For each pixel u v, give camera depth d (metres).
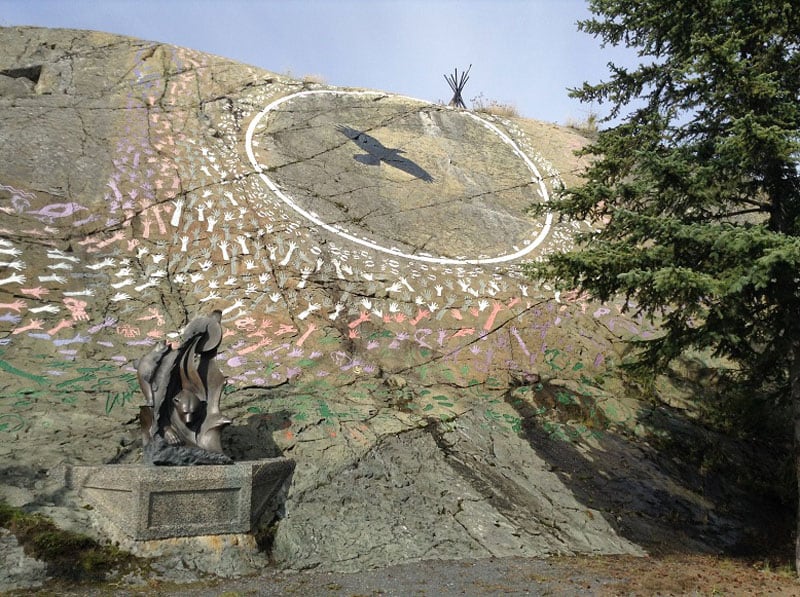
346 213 12.16
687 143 7.51
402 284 10.87
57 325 8.07
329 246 11.08
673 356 7.24
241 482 5.99
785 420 9.49
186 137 12.25
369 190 12.95
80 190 10.08
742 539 7.93
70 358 7.73
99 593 4.88
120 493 5.62
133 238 9.72
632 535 7.41
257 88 14.55
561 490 7.92
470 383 9.61
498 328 10.68
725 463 9.30
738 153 6.67
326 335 9.47
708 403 10.38
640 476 8.55
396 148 14.47
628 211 6.75
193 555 5.58
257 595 5.11
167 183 10.91
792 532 8.32
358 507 6.81
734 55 6.71
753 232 6.07
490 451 8.34
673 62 7.88
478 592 5.33
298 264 10.45
